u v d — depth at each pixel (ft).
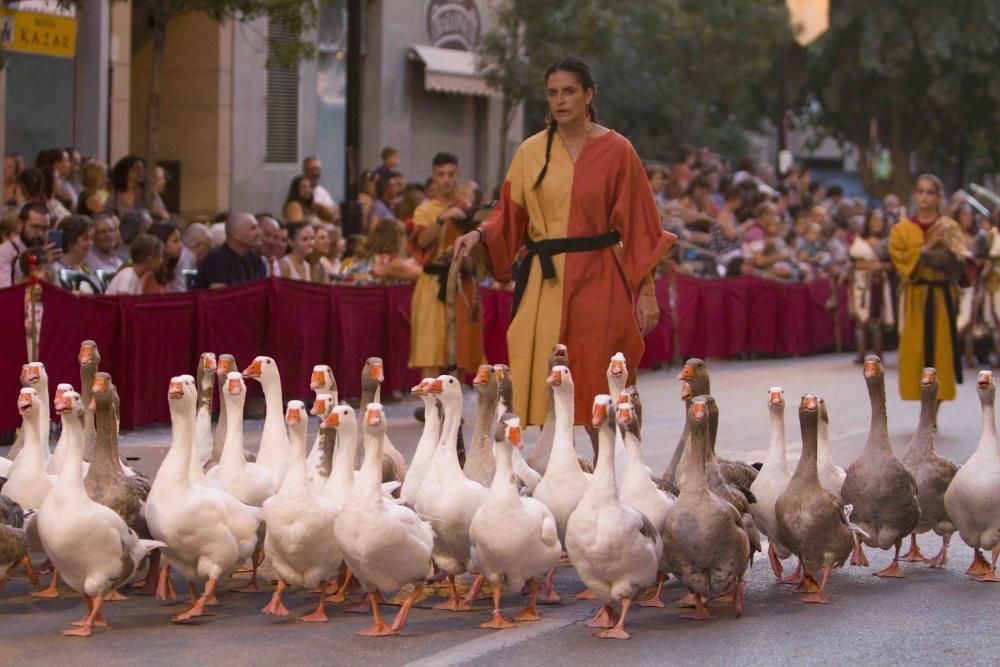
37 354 45.21
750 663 26.76
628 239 34.55
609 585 28.76
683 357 77.41
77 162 67.41
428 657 26.96
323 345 56.24
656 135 122.62
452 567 30.86
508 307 63.82
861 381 71.82
